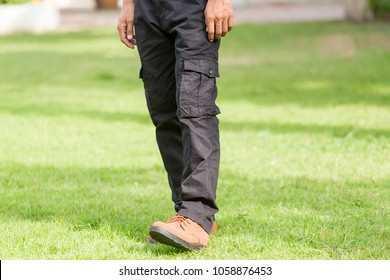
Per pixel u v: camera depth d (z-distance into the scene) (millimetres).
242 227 5934
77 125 11070
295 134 10242
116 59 19719
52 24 27609
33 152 9125
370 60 18078
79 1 36938
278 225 5949
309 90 14438
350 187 7273
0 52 21656
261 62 18453
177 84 5344
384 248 5426
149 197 6965
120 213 6379
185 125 5301
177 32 5320
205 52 5332
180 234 5172
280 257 5258
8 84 15852
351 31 22969
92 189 7281
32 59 19984
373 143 9391
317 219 6094
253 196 6965
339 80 15516
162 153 5738
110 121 11469
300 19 27719
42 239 5633
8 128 10781
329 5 33750
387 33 22328
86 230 5832
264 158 8711
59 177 7820
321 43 21141
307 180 7570
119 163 8547
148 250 5395
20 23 26844
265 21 27469
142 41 5543
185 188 5305
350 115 11719
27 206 6617
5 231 5820
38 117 11766
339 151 9000
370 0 25109
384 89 14312
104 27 27312
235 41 22219
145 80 5637
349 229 5809
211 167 5336
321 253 5320
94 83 15922
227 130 10664
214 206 5402
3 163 8477
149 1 5504
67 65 18766
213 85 5375
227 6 5301
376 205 6578
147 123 11328
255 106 12844
